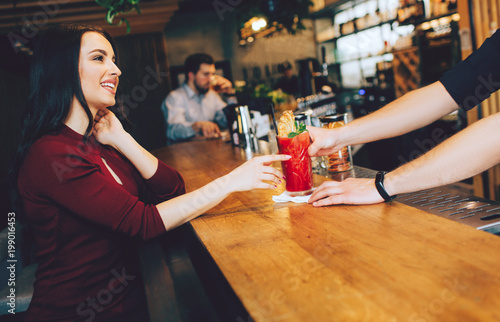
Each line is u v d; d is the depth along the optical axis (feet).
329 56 23.52
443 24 12.80
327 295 2.23
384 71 16.57
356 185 3.98
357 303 2.11
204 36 22.40
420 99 4.17
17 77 16.57
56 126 4.09
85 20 13.04
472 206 3.54
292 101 15.42
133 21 14.96
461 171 3.25
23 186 3.83
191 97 14.60
